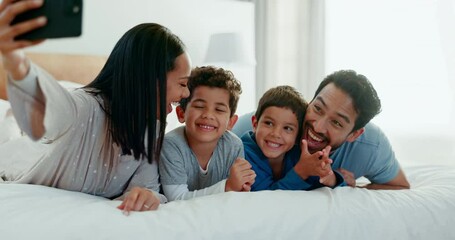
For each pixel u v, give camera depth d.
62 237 0.68
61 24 0.55
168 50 0.91
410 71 2.65
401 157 2.66
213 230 0.76
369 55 2.82
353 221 0.88
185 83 0.98
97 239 0.69
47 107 0.67
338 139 1.14
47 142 0.87
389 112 2.73
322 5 3.00
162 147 1.05
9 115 1.44
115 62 0.91
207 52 2.73
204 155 1.12
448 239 0.97
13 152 1.19
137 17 2.58
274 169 1.21
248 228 0.79
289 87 1.24
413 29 2.63
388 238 0.89
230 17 2.96
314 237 0.83
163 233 0.73
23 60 0.62
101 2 2.44
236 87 1.14
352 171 1.26
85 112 0.87
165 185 1.05
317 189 1.01
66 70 2.23
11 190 0.83
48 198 0.81
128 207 0.79
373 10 2.80
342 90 1.10
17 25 0.55
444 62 2.51
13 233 0.68
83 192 0.97
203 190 1.03
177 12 2.73
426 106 2.59
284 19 3.18
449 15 2.49
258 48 3.26
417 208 0.96
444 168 1.49
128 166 0.97
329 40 3.00
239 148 1.16
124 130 0.89
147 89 0.89
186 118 1.09
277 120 1.14
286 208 0.85
